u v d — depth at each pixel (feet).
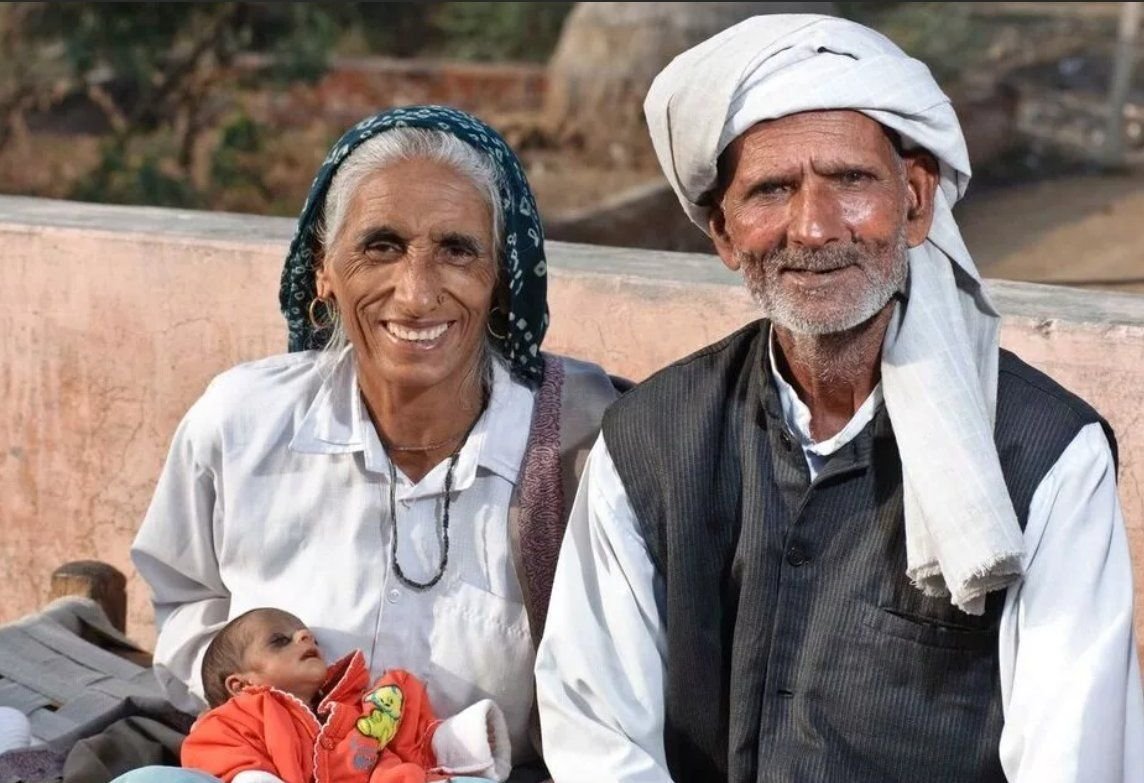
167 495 9.69
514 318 9.12
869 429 7.79
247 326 12.21
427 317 8.62
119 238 12.46
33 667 10.75
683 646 8.16
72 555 13.33
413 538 9.21
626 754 8.15
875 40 7.55
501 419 9.23
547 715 8.43
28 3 34.86
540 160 33.96
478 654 9.18
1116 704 7.38
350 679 8.94
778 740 7.98
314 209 8.94
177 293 12.37
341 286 8.77
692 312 10.94
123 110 35.24
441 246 8.62
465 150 8.63
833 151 7.39
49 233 12.66
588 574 8.48
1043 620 7.46
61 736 9.93
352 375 9.38
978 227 29.01
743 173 7.58
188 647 9.76
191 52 34.24
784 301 7.56
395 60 37.55
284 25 35.50
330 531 9.33
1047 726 7.36
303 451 9.27
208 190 33.58
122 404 12.78
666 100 7.83
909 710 7.73
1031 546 7.50
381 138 8.65
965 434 7.27
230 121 34.09
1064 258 26.30
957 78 37.47
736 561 8.01
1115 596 7.49
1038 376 7.84
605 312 11.21
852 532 7.79
